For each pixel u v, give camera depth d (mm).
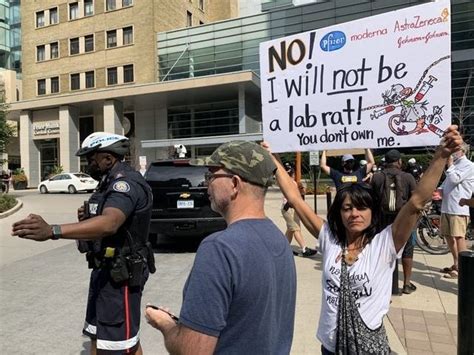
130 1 36812
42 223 2141
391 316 4590
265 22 31672
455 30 26875
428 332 4160
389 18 2711
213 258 1412
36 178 38469
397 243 2264
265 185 1636
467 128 25938
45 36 41062
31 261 7672
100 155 2688
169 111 36062
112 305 2631
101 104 35531
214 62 33531
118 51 37312
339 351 2254
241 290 1401
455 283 5840
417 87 2641
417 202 2182
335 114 2934
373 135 2811
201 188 7953
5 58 52000
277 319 1554
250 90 31250
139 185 2654
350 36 2850
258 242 1508
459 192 5840
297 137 3088
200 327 1357
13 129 22797
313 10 30125
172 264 7277
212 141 29078
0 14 51219
